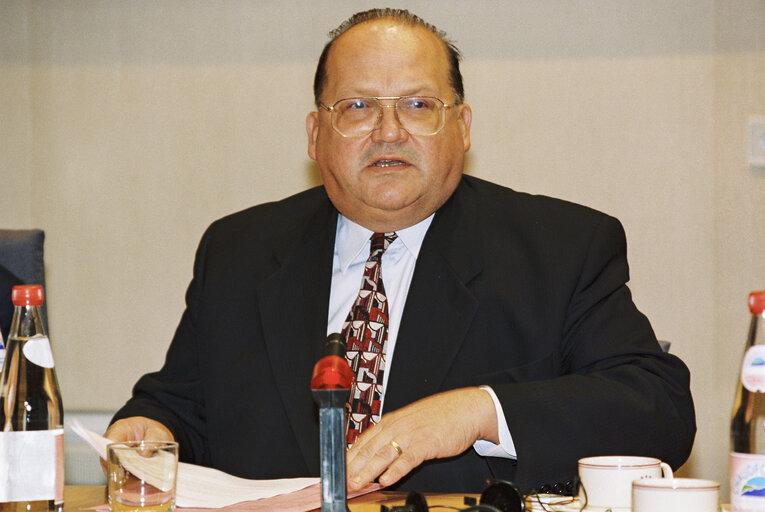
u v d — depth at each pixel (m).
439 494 2.16
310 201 3.26
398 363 2.73
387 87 2.89
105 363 5.04
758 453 1.60
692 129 4.72
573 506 1.84
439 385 2.67
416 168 2.87
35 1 5.13
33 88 5.13
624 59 4.77
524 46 4.83
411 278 2.93
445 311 2.78
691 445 2.58
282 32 5.00
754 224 4.68
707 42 4.72
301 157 4.99
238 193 5.02
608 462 1.84
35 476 1.90
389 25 2.98
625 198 4.76
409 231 3.01
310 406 2.76
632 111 4.77
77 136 5.10
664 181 4.74
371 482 2.14
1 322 3.11
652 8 4.75
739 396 1.65
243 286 3.03
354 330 2.86
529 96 4.82
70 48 5.11
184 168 5.05
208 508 1.94
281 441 2.78
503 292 2.78
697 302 4.70
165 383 3.04
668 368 2.61
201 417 3.00
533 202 3.04
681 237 4.72
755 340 1.62
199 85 5.05
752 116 4.69
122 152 5.08
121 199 5.07
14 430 1.98
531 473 2.25
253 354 2.91
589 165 4.79
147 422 2.71
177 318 5.02
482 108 4.86
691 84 4.72
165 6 5.07
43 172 5.11
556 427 2.29
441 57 2.98
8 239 3.39
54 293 5.08
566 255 2.83
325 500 1.67
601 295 2.79
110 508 1.75
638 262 4.75
